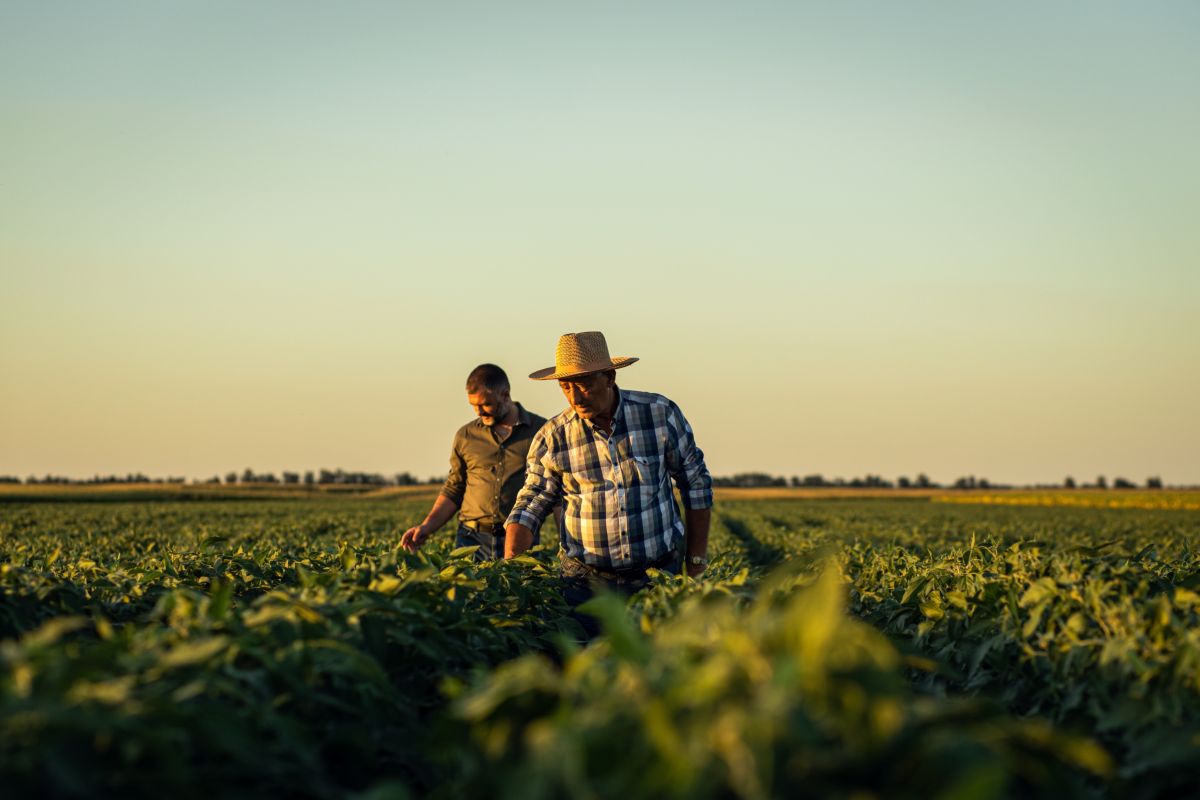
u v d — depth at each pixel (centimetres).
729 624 264
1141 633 378
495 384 838
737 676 224
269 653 348
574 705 253
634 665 246
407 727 357
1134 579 457
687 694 220
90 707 255
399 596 438
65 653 296
